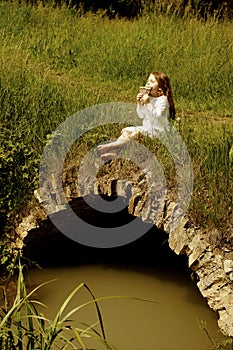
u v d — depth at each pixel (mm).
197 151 7688
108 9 19062
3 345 5156
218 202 6949
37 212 7953
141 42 14250
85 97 10039
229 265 6406
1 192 8133
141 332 7320
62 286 8281
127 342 7113
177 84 12008
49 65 13141
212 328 7344
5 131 8641
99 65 13227
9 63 11266
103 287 8336
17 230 8047
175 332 7305
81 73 12875
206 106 11164
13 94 9781
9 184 8141
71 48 14000
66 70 13023
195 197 7012
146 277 8555
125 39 14484
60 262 8820
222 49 13758
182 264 8945
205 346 7000
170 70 12766
